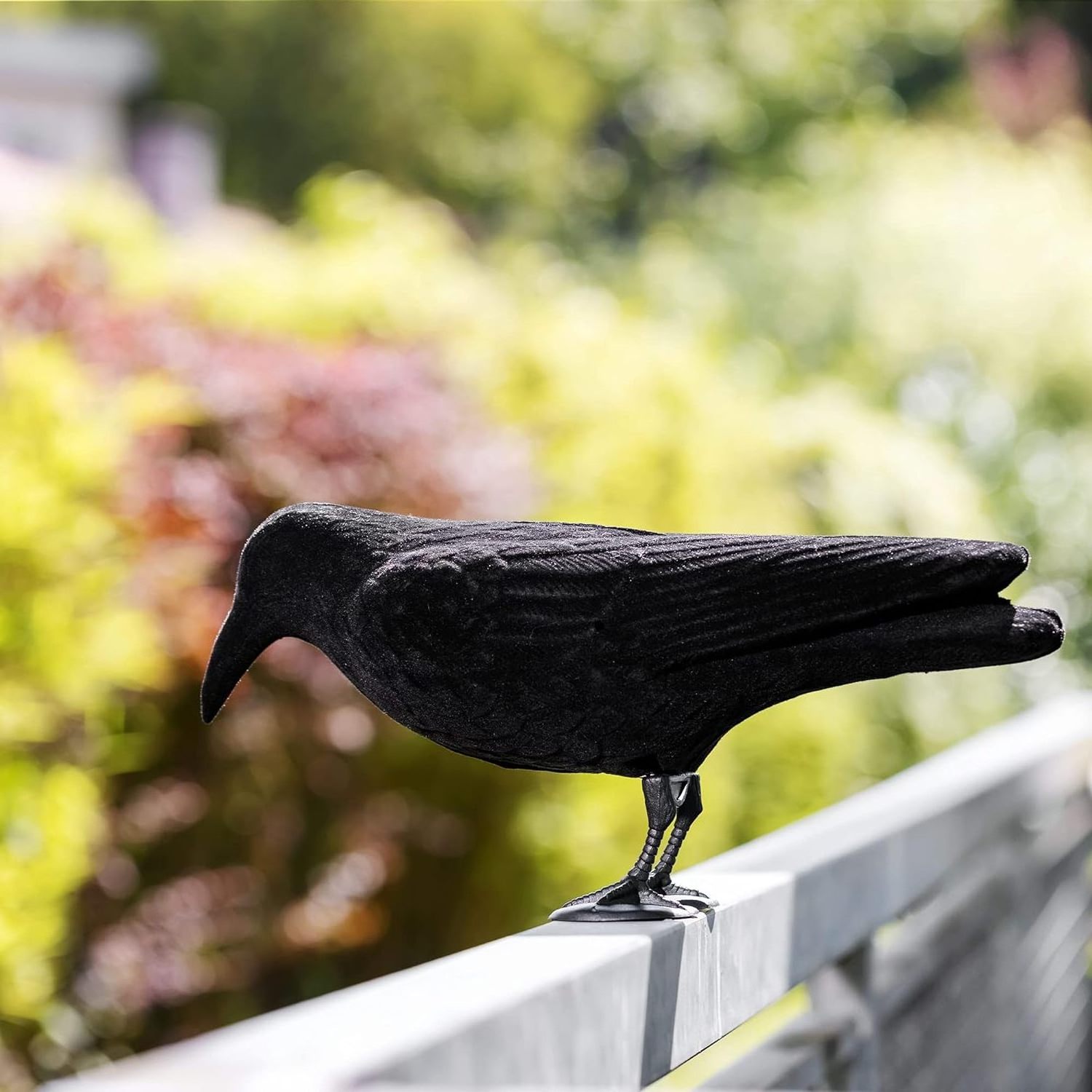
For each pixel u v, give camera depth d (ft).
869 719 24.59
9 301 16.33
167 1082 4.07
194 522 15.75
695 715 6.05
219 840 17.26
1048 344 39.11
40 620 13.08
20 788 13.15
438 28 72.54
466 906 18.61
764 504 22.67
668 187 73.92
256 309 19.71
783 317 40.68
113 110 54.39
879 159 50.67
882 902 9.46
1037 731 16.62
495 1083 4.99
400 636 5.82
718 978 6.75
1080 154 60.49
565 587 5.86
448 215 67.82
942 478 26.02
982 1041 13.07
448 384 19.12
